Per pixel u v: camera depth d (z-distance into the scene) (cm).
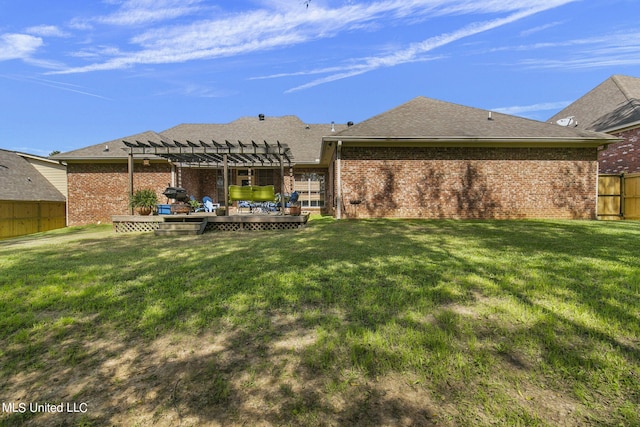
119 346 242
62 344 246
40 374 210
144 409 177
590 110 1648
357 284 362
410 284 358
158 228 885
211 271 428
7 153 1697
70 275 416
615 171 1352
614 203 1246
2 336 257
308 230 862
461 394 181
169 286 367
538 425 158
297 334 252
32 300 328
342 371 204
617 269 409
